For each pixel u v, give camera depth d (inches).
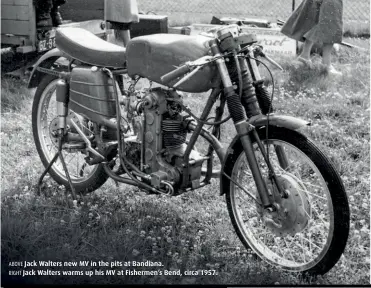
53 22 272.2
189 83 118.5
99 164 147.9
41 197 151.2
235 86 116.3
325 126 195.8
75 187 153.9
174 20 389.7
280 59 284.8
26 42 255.8
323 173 110.5
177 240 132.2
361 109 214.7
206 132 127.2
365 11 396.5
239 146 122.6
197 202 149.5
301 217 114.8
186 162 125.5
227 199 128.0
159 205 147.6
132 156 135.4
